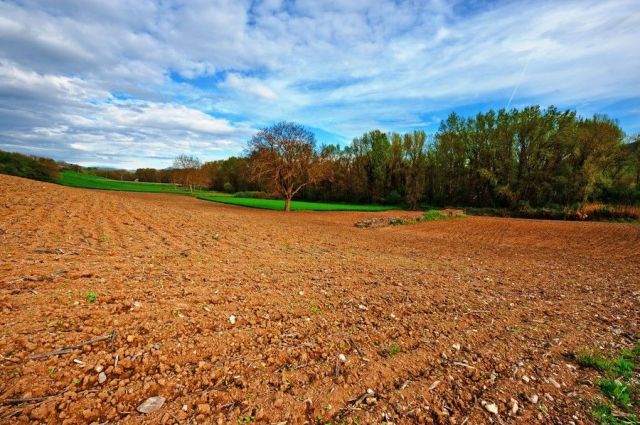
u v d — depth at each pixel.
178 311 5.30
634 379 4.40
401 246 17.08
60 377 3.43
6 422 2.79
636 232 26.19
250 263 9.45
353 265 10.57
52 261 7.14
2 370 3.36
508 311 6.95
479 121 52.91
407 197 57.28
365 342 5.00
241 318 5.39
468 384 4.10
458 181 56.88
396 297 7.30
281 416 3.26
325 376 4.01
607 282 10.56
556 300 8.05
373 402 3.61
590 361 4.81
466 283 9.22
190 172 94.50
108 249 9.16
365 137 71.00
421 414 3.49
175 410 3.18
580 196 43.41
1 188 17.16
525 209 44.34
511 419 3.50
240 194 74.81
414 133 64.31
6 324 4.21
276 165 41.41
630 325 6.50
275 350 4.49
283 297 6.62
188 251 10.17
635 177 43.91
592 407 3.77
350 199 71.75
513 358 4.83
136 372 3.71
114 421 2.97
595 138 41.75
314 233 19.80
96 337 4.23
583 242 21.58
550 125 45.88
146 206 23.59
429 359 4.64
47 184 25.33
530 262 14.16
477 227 29.11
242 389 3.61
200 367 3.91
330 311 6.13
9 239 8.65
